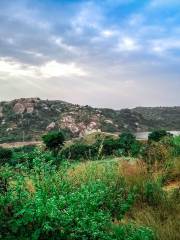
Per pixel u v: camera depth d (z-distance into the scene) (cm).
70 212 545
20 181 593
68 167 785
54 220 529
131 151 1230
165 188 902
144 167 943
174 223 651
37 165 662
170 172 1007
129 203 740
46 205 534
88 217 548
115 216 689
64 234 529
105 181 790
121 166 906
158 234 605
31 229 525
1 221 523
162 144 1206
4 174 580
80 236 527
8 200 550
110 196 734
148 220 668
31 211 516
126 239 569
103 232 578
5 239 507
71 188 697
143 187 803
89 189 686
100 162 921
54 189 635
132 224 634
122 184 812
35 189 631
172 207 736
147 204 758
